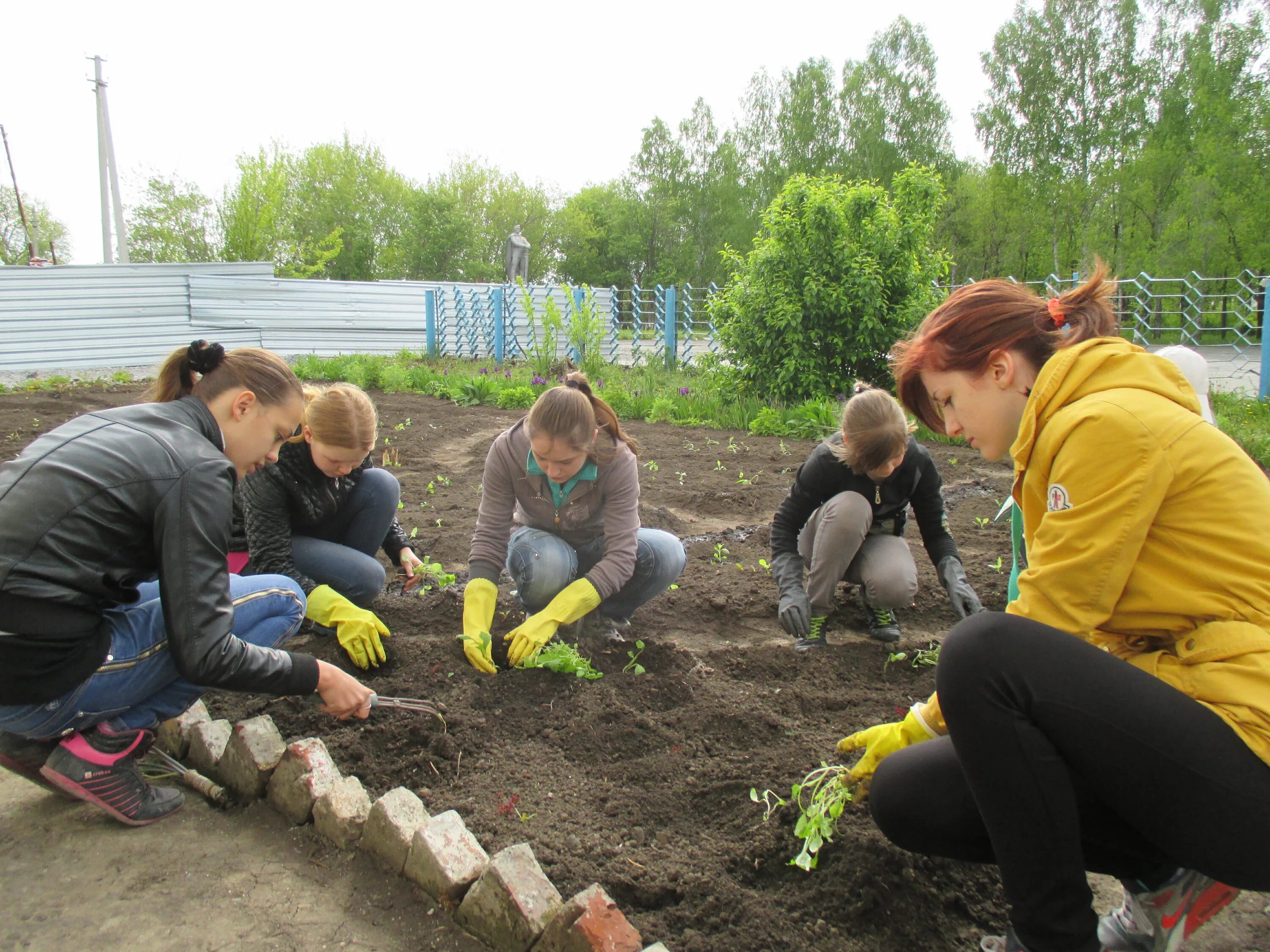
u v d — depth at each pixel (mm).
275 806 2262
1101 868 1668
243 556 3316
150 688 2143
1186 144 32969
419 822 2039
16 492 1873
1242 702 1351
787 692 2898
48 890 1947
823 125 43406
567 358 12828
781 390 10055
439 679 2916
